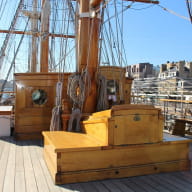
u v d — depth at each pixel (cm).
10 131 559
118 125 289
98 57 407
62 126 413
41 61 780
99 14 396
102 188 260
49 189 256
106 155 286
